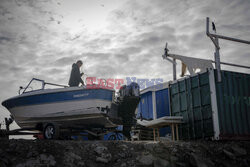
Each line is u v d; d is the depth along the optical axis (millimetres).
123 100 8625
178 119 10156
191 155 7008
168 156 7035
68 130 9516
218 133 9023
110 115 8742
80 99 8766
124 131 8859
